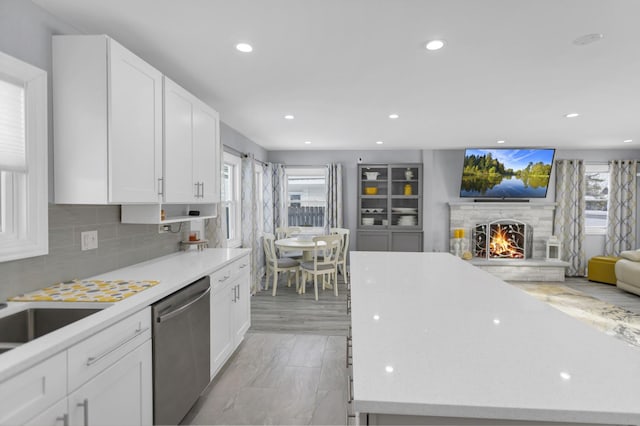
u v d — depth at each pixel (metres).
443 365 0.89
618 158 6.27
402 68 2.61
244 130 4.84
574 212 6.22
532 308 1.40
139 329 1.58
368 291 1.69
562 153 6.35
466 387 0.78
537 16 1.88
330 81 2.89
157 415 1.71
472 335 1.10
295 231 6.22
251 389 2.47
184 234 3.28
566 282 5.83
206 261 2.63
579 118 4.12
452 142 5.75
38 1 1.70
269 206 6.19
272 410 2.22
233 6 1.79
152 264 2.51
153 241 2.76
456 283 1.86
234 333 2.86
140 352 1.59
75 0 1.70
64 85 1.78
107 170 1.77
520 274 5.98
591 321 3.88
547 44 2.21
